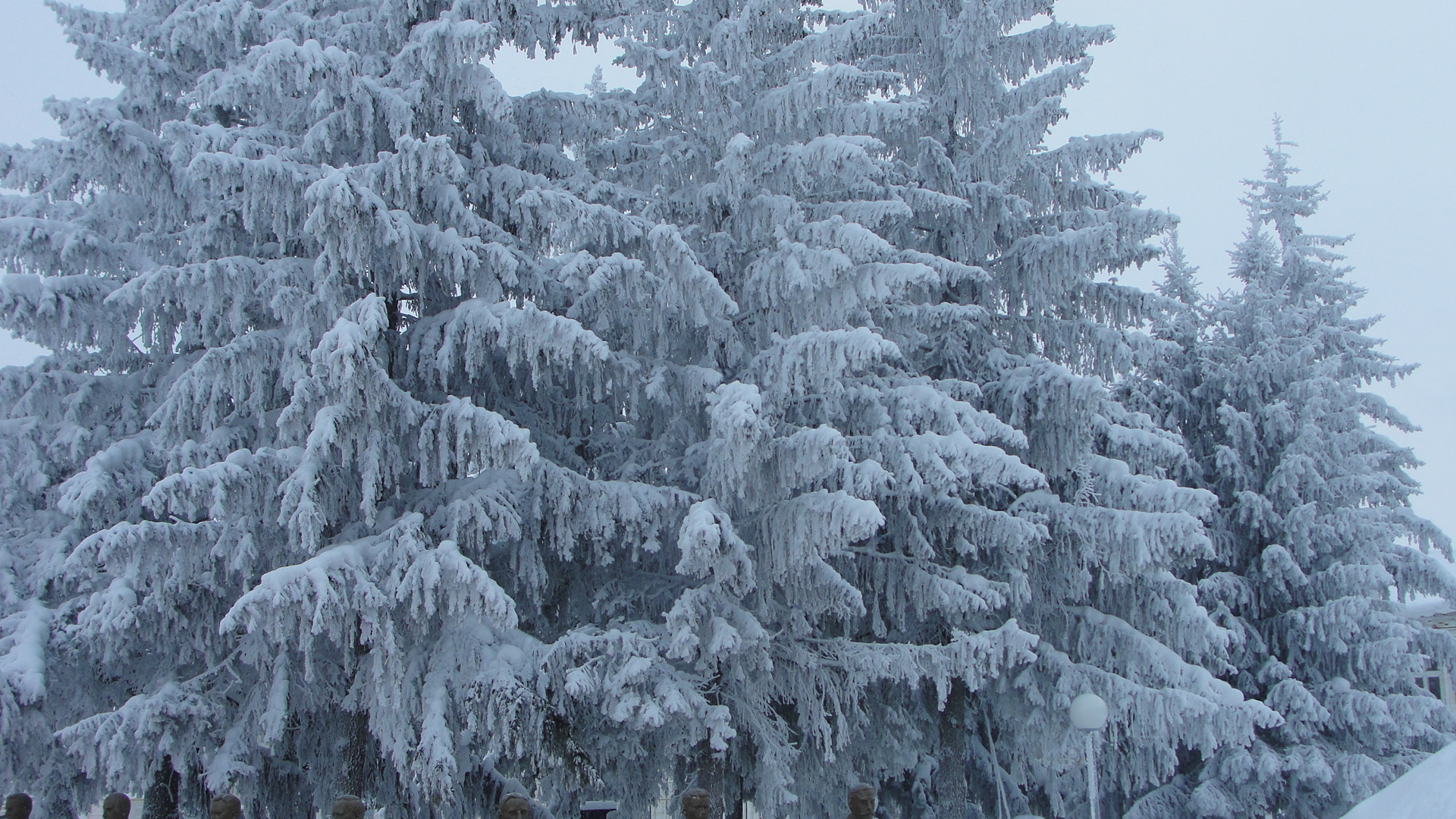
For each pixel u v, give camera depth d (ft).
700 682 33.94
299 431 29.53
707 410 37.45
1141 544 39.83
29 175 36.40
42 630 33.47
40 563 35.70
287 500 27.66
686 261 34.76
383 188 32.24
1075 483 45.98
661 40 41.11
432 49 33.60
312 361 28.35
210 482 28.02
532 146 39.88
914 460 37.50
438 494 33.37
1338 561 58.49
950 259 49.85
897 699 45.47
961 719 45.78
